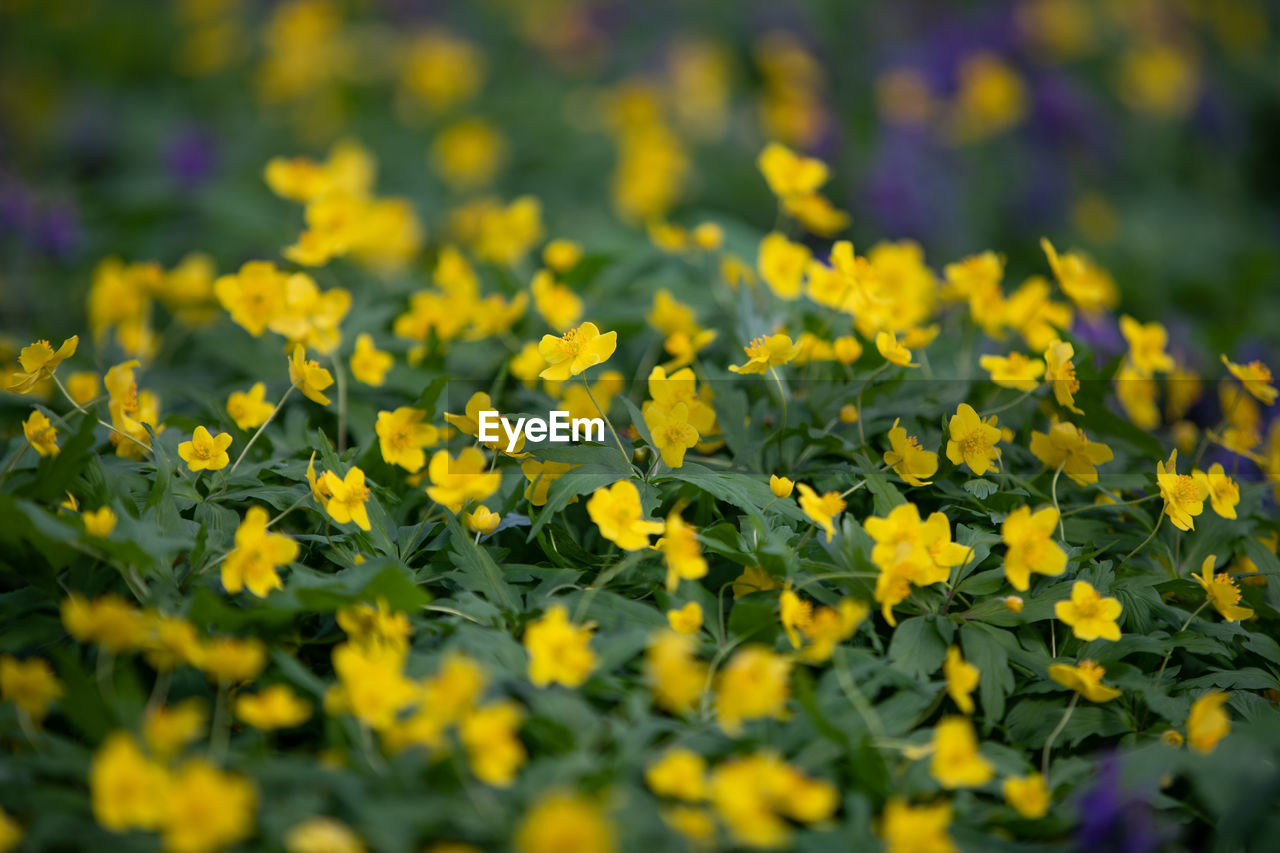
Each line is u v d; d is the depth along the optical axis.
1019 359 0.96
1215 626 0.94
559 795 0.84
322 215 1.01
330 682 0.90
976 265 1.00
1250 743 0.89
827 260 1.10
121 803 0.83
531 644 0.87
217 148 1.79
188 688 0.89
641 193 1.63
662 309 1.01
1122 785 0.87
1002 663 0.91
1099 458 0.94
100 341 1.07
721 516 0.95
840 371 1.00
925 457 0.93
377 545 0.93
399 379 1.02
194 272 1.10
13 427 1.01
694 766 0.84
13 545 0.90
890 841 0.85
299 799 0.85
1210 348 1.12
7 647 0.89
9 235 1.28
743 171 1.91
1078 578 0.94
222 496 0.94
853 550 0.91
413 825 0.84
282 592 0.90
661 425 0.93
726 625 0.92
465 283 1.03
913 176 1.78
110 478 0.92
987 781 0.88
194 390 1.04
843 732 0.87
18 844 0.84
